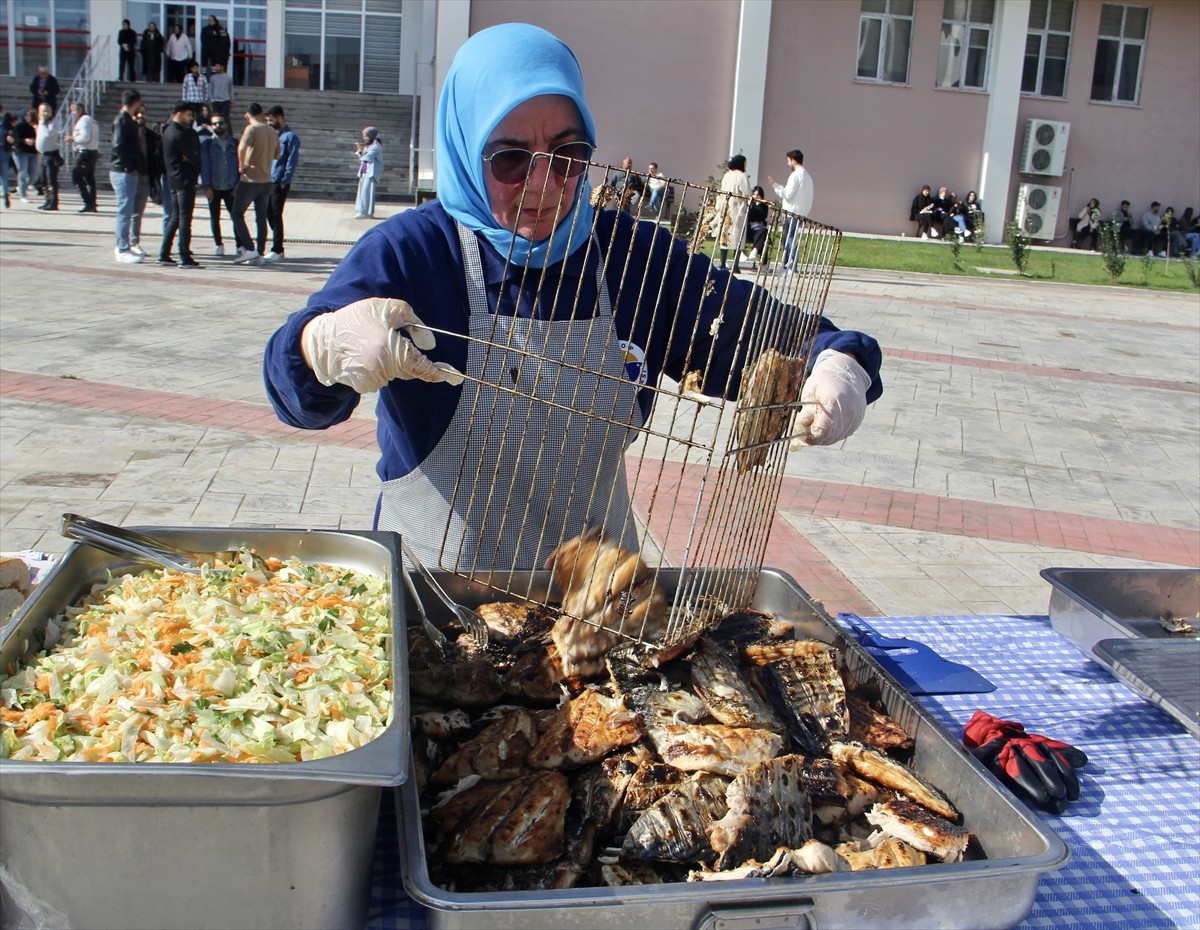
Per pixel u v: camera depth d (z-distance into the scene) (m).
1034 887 1.44
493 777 1.73
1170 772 2.13
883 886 1.36
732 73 23.55
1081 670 2.60
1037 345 12.30
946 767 1.79
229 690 1.58
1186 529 6.22
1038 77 25.81
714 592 2.18
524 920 1.28
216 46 24.72
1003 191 25.62
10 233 14.69
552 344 2.14
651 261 2.21
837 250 2.23
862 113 24.67
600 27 22.94
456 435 2.20
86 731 1.44
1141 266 23.19
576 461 2.24
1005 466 7.29
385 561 2.11
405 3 25.47
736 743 1.70
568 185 1.99
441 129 2.10
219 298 10.90
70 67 25.72
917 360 10.81
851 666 2.13
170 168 12.35
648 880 1.52
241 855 1.23
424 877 1.31
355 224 18.58
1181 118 26.38
